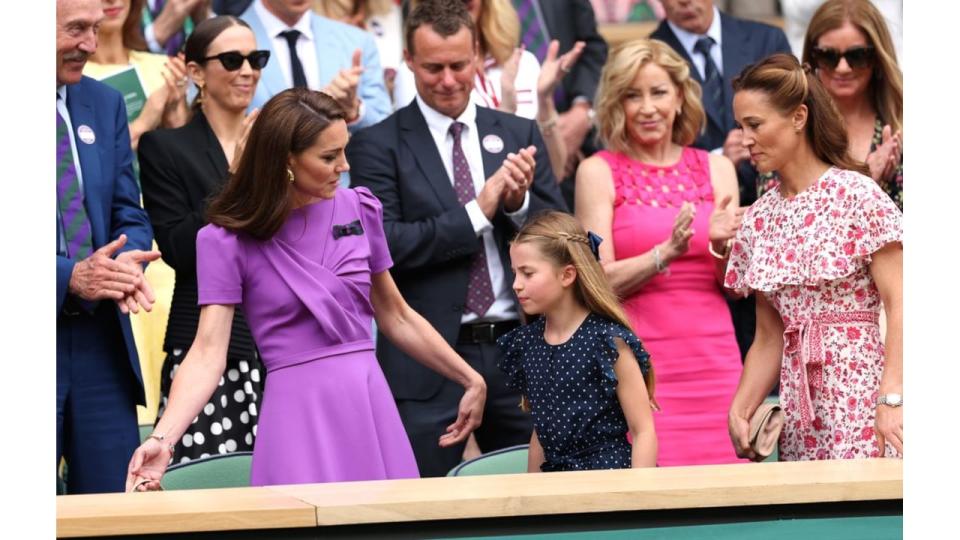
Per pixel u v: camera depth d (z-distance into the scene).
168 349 16.03
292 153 11.97
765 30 21.62
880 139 18.89
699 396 16.58
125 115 15.76
